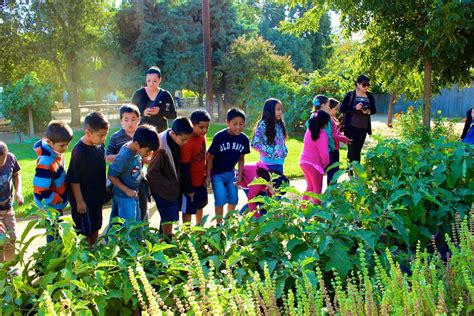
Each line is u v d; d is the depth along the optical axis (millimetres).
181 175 4844
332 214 3160
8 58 24281
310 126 5543
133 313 2955
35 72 25219
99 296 2678
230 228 3418
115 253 2844
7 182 4309
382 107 33031
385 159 4047
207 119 4742
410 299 1995
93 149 4055
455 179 3766
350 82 12750
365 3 9125
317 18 11430
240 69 24734
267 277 2180
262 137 5254
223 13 28688
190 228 3439
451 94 28734
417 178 3832
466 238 2457
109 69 27406
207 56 20109
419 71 9977
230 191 5266
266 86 18109
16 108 17641
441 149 4188
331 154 6359
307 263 2582
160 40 27172
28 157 12000
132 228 3287
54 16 23578
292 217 3156
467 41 8836
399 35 9586
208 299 1998
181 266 2904
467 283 2061
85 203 4055
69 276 2531
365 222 3340
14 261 2826
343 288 2834
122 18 27500
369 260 2992
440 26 8266
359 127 7340
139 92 5770
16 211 6371
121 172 4137
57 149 3838
